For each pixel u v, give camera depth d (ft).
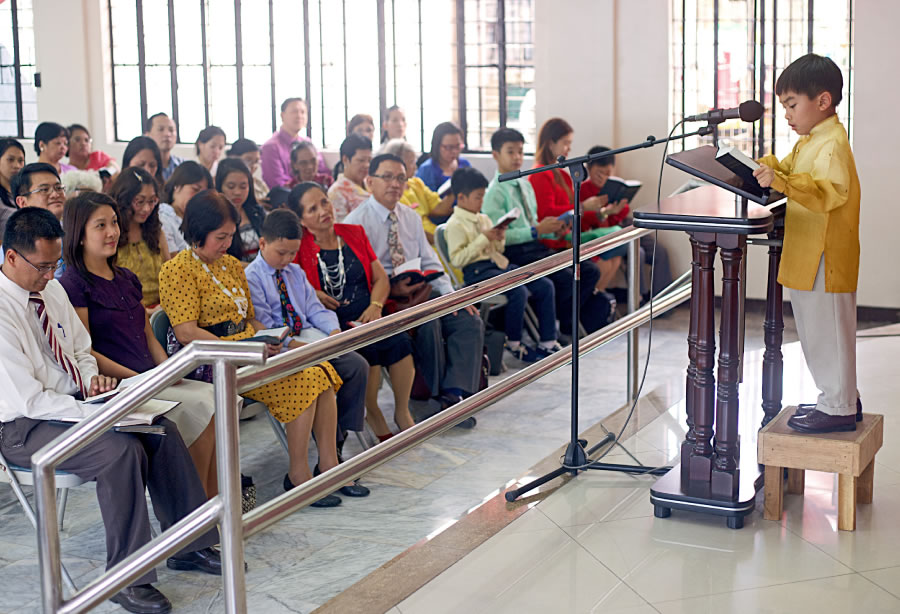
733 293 9.27
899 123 20.39
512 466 13.03
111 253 11.18
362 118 23.86
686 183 20.93
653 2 22.48
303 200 14.19
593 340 12.06
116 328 11.28
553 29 23.44
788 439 9.39
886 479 10.78
